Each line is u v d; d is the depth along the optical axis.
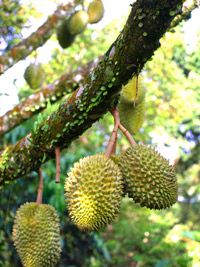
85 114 1.49
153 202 1.50
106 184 1.45
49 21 3.02
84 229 1.48
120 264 6.45
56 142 1.58
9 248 4.31
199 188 7.45
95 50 5.14
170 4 1.21
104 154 1.54
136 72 1.40
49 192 4.04
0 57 2.91
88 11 3.29
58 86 2.96
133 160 1.52
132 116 1.71
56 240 1.66
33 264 1.62
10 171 1.70
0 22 4.39
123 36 1.33
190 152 7.87
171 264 3.33
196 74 5.28
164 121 5.80
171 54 4.37
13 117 2.88
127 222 6.31
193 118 5.94
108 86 1.42
